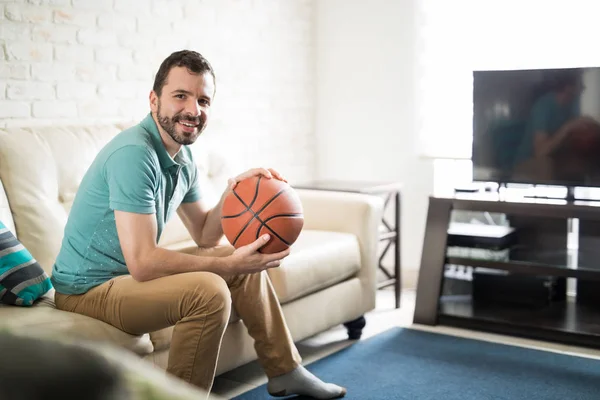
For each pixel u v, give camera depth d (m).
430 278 3.90
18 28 3.15
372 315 4.09
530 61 4.24
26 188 2.69
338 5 4.88
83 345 0.42
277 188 2.34
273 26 4.61
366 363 3.23
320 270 3.24
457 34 4.43
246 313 2.62
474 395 2.87
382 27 4.73
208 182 3.60
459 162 4.59
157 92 2.36
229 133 4.33
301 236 3.47
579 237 3.87
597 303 3.94
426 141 4.61
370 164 4.87
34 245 2.65
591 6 4.05
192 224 2.68
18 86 3.16
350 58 4.87
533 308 3.90
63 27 3.34
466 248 3.89
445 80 4.50
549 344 3.56
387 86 4.75
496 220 4.11
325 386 2.76
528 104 3.83
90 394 0.40
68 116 3.39
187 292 2.21
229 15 4.27
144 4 3.74
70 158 2.90
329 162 5.01
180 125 2.35
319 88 4.99
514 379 3.05
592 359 3.31
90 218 2.31
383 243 4.82
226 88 4.29
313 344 3.55
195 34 4.05
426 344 3.52
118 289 2.27
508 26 4.28
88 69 3.47
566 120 3.75
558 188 3.94
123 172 2.22
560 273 3.65
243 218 2.32
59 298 2.37
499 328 3.71
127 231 2.22
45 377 0.40
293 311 3.13
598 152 3.69
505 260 3.80
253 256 2.32
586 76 3.68
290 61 4.77
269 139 4.63
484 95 3.94
